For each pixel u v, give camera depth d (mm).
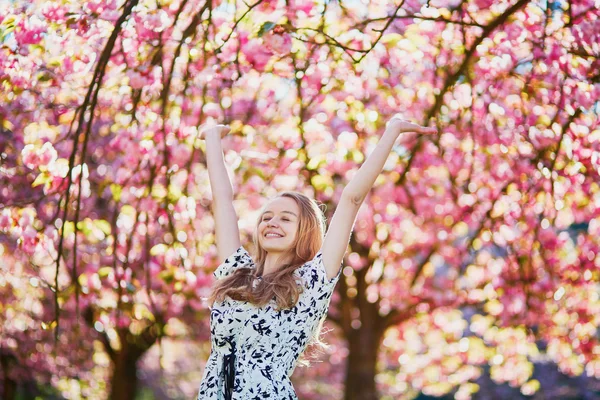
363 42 5578
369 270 9938
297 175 7301
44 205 6188
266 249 3742
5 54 5082
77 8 4941
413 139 6883
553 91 5668
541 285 7586
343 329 11195
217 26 5238
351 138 6516
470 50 5512
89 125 5004
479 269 8719
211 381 3494
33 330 9727
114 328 7430
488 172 6895
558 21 5258
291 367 3508
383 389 16078
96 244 7633
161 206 6016
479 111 6062
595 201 6531
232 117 6977
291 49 5141
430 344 11570
